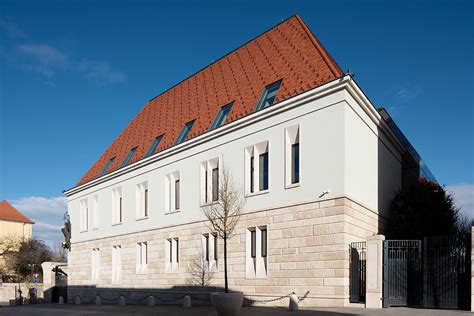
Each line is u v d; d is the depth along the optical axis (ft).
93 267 123.13
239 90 89.45
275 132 72.13
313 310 56.90
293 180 69.51
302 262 64.90
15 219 289.74
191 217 88.07
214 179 84.43
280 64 82.89
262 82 83.51
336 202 62.34
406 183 92.32
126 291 106.22
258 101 79.36
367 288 58.95
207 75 109.40
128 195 110.22
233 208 75.92
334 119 64.44
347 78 62.95
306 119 67.87
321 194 64.13
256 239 72.64
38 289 153.17
